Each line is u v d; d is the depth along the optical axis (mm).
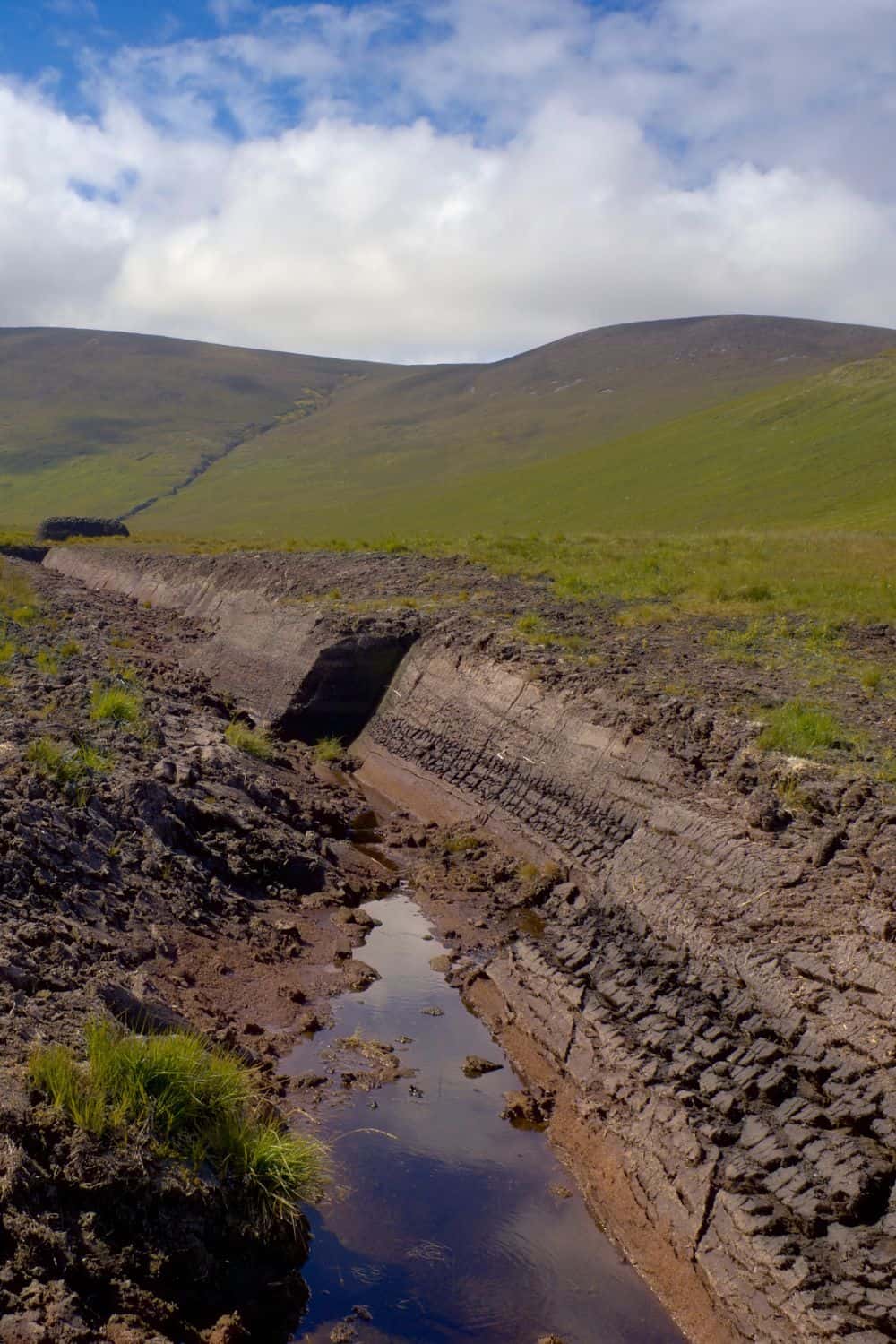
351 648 24578
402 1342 7391
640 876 13219
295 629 26766
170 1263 7051
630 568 32094
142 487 189375
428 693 22531
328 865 16219
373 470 182750
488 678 20703
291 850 15812
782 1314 7242
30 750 14742
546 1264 8250
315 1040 11383
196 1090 8070
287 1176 8133
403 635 24766
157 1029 9570
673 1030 10258
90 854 13078
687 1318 7715
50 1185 6902
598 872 15195
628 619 24094
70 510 174875
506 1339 7520
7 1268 6316
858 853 11250
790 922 10617
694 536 47000
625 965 11766
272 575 34219
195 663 30891
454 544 41000
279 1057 10953
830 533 50656
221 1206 7594
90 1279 6637
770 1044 9430
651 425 183000
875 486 81375
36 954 10078
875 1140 8148
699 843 12734
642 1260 8281
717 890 11836
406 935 14320
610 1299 7930
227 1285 7359
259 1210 7875
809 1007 9500
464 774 19797
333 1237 8406
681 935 11594
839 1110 8461
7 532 89062
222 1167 7820
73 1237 6777
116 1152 7281
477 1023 11977
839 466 89750
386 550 40500
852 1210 7652
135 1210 7125
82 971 10195
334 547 44719
